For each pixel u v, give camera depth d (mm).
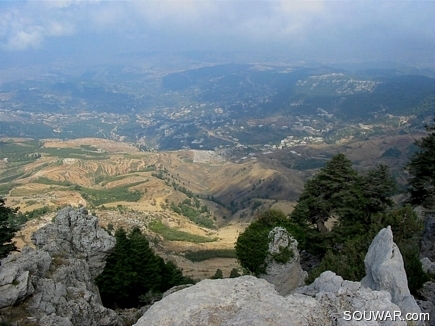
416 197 39406
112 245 28828
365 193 35469
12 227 41000
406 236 26578
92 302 23094
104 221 136000
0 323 18109
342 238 34219
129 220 140250
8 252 39219
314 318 14117
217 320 13977
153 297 39688
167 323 14086
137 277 40500
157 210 173500
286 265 29422
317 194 37562
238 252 31625
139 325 14203
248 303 14836
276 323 13562
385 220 27656
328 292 15586
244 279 16531
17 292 19062
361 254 24156
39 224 114500
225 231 153750
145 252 42938
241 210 198875
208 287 15898
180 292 15727
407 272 20562
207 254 108875
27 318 18891
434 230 31281
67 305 21234
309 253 38156
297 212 37125
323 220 38250
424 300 20141
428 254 28625
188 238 131875
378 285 17266
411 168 38812
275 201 196750
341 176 36156
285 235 30078
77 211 29188
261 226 33125
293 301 15000
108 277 38094
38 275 22078
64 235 27578
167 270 48969
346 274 23297
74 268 24812
